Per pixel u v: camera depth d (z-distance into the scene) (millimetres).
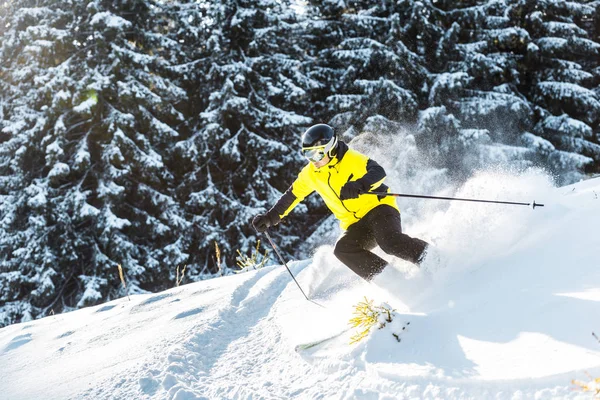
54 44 15469
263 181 16891
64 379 3727
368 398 2414
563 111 19500
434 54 18375
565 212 3654
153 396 3086
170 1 19047
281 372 3096
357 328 3098
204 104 17984
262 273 5410
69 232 14859
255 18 17500
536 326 2361
